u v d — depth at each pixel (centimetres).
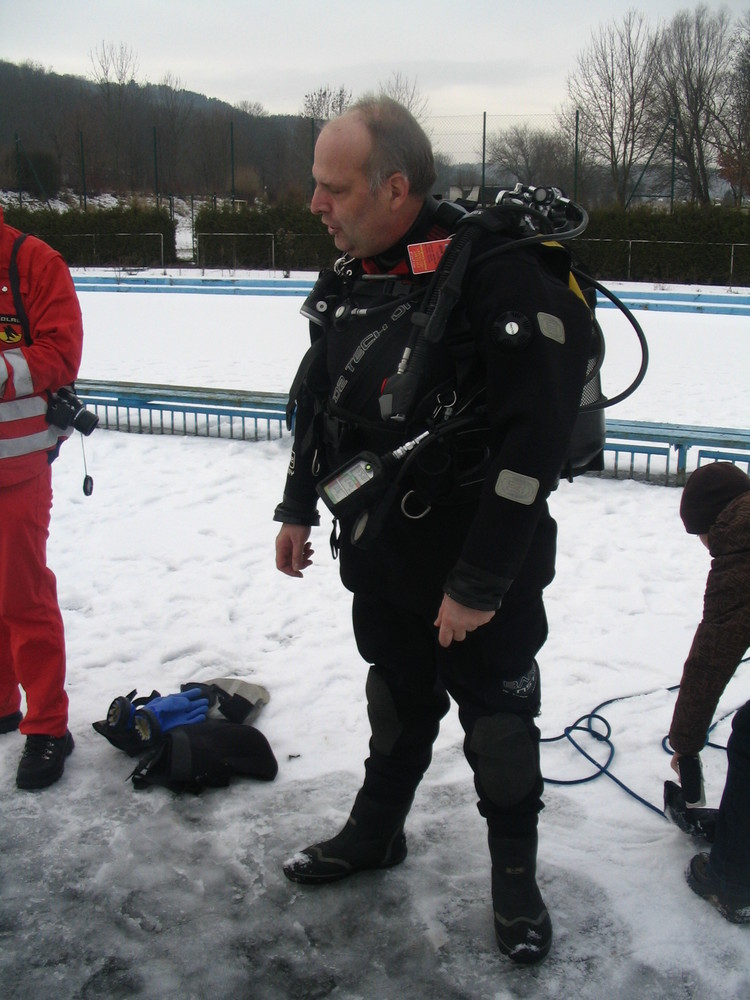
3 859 253
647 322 1827
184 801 279
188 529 541
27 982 212
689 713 232
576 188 3030
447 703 243
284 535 246
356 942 224
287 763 301
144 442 741
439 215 205
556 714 335
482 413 194
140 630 404
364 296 210
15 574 279
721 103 3703
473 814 274
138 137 4650
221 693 328
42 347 272
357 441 208
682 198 3753
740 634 221
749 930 226
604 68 3588
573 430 199
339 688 354
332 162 195
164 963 218
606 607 432
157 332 1542
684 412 915
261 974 215
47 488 286
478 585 185
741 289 2502
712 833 255
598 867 249
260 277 2741
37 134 5012
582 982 212
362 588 225
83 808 276
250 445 728
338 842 244
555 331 181
